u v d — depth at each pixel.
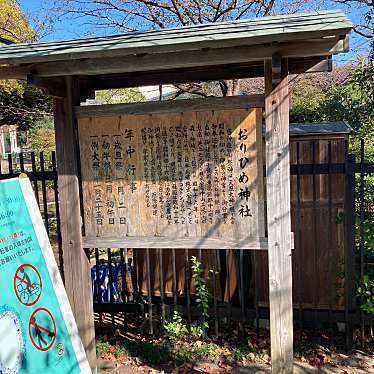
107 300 4.59
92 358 3.40
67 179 3.23
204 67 3.59
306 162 3.95
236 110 2.92
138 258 4.46
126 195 3.17
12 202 2.75
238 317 4.01
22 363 2.47
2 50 2.88
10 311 2.48
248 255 4.28
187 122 3.01
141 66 2.68
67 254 3.30
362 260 3.65
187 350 3.80
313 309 3.96
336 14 2.54
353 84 6.86
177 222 3.10
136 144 3.11
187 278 3.97
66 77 3.12
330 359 3.60
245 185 2.95
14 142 21.25
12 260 2.61
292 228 4.02
